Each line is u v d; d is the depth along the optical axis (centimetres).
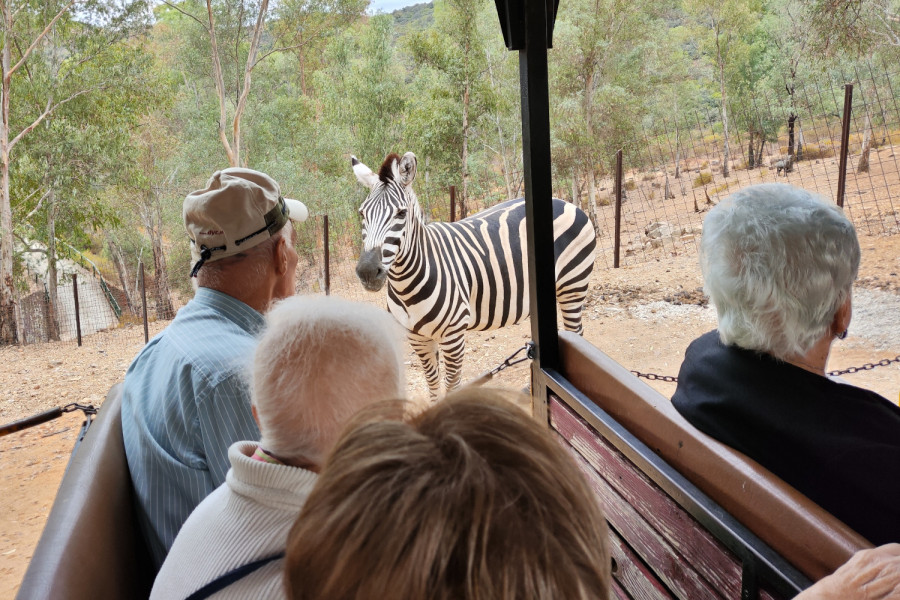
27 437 624
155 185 2438
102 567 125
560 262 454
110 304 2112
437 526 49
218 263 169
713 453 127
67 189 1859
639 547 161
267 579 85
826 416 123
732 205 136
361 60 2719
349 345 94
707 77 1917
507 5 187
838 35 930
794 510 107
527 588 48
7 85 1638
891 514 116
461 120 2105
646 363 557
